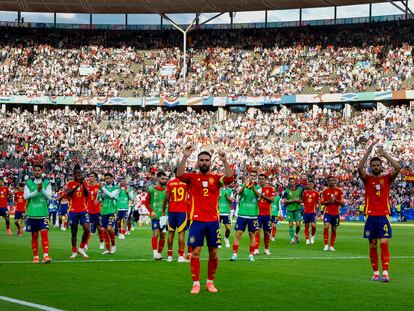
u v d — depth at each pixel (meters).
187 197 19.59
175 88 77.50
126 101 76.50
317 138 67.81
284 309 11.35
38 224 18.94
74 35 84.12
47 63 80.69
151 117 75.25
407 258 21.70
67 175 60.81
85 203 20.98
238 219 20.50
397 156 61.62
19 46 82.06
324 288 14.01
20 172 59.28
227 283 14.74
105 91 77.38
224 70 78.94
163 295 12.82
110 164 65.00
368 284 14.75
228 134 70.62
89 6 81.25
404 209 56.28
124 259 20.47
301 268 18.17
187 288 13.81
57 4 81.06
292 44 79.56
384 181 15.52
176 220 19.52
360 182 58.31
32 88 77.31
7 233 33.75
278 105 76.00
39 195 18.91
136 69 80.56
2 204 32.12
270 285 14.43
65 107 77.88
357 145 65.12
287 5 77.38
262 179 22.83
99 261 19.67
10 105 78.12
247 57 79.81
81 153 68.06
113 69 80.56
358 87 70.94
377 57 74.38
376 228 15.48
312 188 28.81
